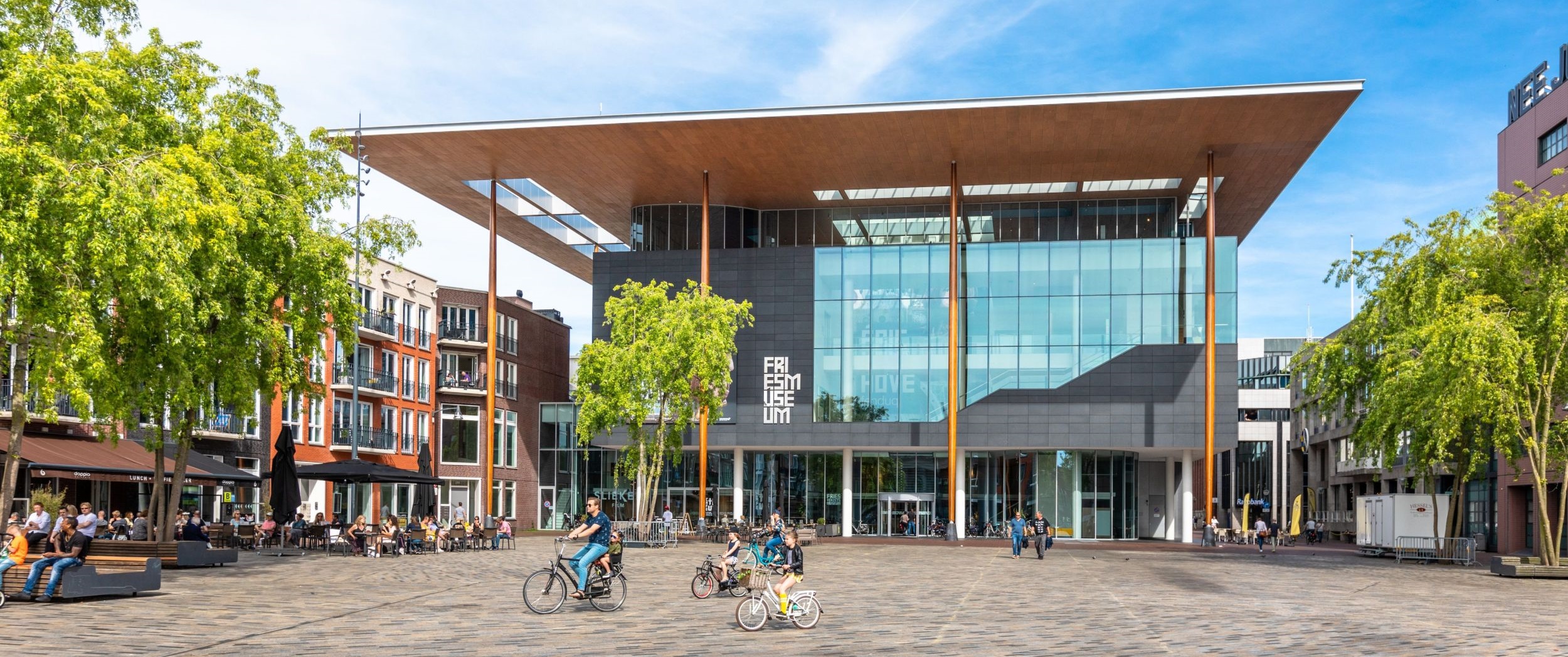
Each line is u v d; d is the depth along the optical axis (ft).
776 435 185.16
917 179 186.80
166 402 80.74
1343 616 61.21
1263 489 371.15
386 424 191.72
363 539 111.65
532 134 167.53
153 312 72.54
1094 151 171.22
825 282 187.11
